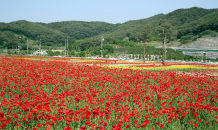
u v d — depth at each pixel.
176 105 6.83
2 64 19.94
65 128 3.80
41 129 4.65
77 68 18.17
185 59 71.25
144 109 5.74
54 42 172.88
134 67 25.70
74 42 184.38
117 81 11.52
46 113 5.27
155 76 13.66
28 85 8.94
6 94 7.70
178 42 153.75
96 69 17.23
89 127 4.70
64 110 4.73
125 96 7.40
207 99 7.75
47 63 24.03
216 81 12.73
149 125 5.05
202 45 134.38
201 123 5.28
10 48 128.88
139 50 100.56
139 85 9.63
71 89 8.29
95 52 102.06
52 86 9.65
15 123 4.64
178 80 12.04
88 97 6.55
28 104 4.86
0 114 4.32
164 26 37.59
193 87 9.96
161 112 5.16
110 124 5.02
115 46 128.00
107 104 5.19
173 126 4.95
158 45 134.88
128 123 5.05
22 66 17.80
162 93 8.45
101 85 9.45
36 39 169.88
